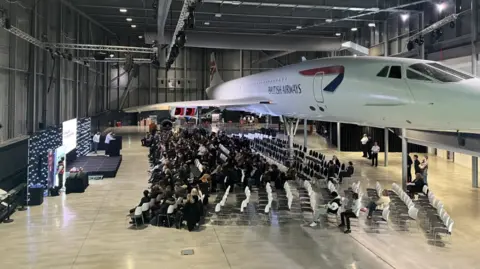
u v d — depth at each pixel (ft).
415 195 56.44
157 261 34.19
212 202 53.83
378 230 42.32
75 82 103.50
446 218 38.88
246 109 94.63
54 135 68.80
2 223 44.75
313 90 59.26
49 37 81.46
